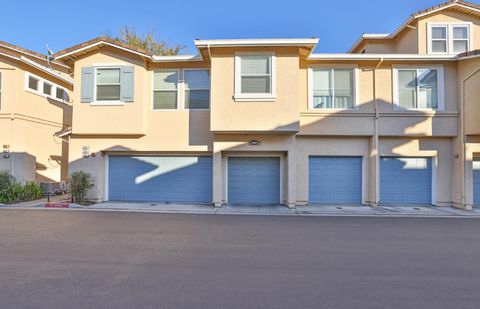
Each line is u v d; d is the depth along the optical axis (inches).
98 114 597.6
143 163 630.5
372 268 246.1
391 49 752.3
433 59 586.9
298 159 613.6
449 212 539.2
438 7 635.5
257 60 557.0
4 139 649.6
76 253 274.4
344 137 615.2
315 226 410.0
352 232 374.6
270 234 358.9
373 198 596.1
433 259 270.8
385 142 613.3
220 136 582.9
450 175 609.6
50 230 363.9
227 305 180.2
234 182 614.9
